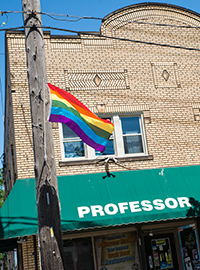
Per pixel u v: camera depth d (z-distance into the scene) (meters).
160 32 14.89
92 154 13.31
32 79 7.94
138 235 13.07
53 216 7.32
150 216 11.96
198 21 15.51
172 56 14.83
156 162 13.69
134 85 14.14
